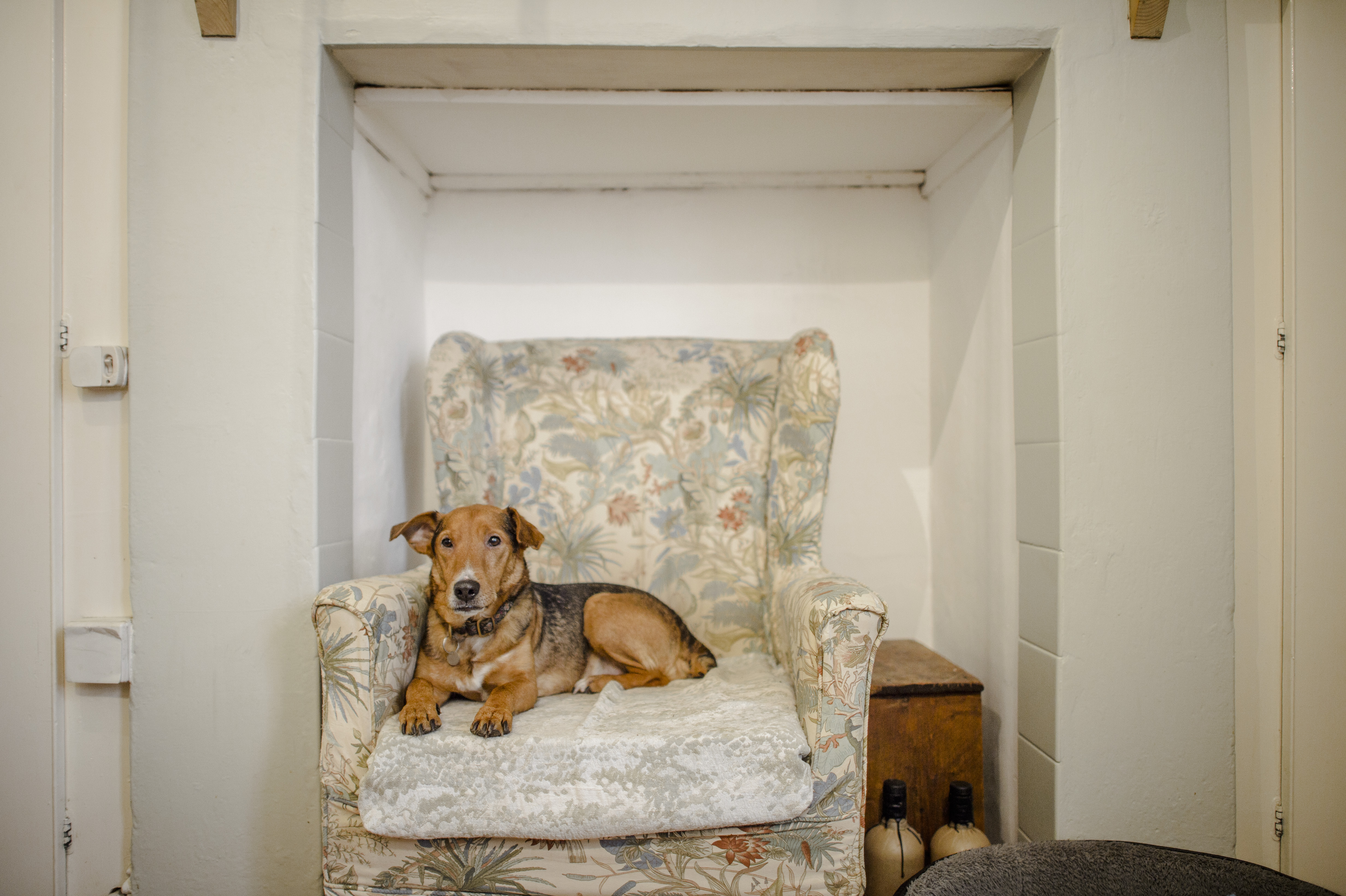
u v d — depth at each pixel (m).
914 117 2.08
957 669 2.03
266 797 1.64
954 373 2.36
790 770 1.38
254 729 1.65
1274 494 1.76
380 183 2.14
